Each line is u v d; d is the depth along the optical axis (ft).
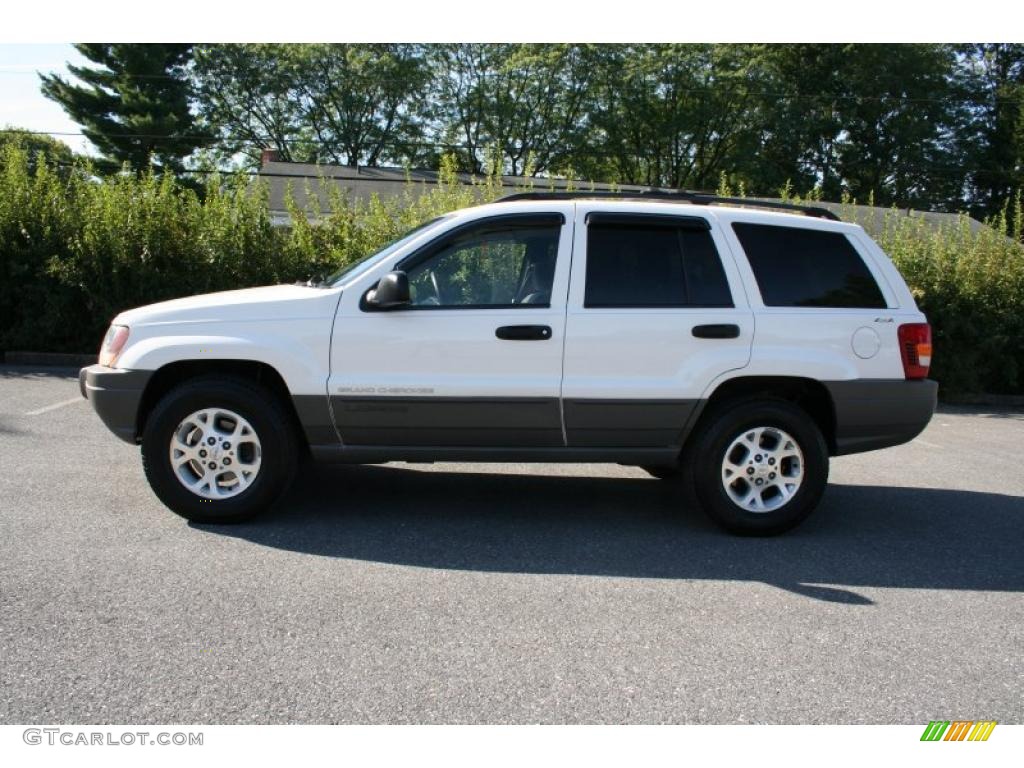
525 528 18.03
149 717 10.21
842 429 17.92
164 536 16.39
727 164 132.57
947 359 42.01
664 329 17.25
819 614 13.99
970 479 24.66
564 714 10.64
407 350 16.99
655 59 130.82
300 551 15.94
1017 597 15.11
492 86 144.66
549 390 17.11
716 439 17.52
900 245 42.83
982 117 141.69
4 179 39.58
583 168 141.90
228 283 39.55
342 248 40.19
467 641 12.44
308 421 17.06
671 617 13.61
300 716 10.37
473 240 17.44
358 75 146.30
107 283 38.88
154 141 122.01
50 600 13.24
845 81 135.54
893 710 11.05
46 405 28.89
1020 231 44.16
